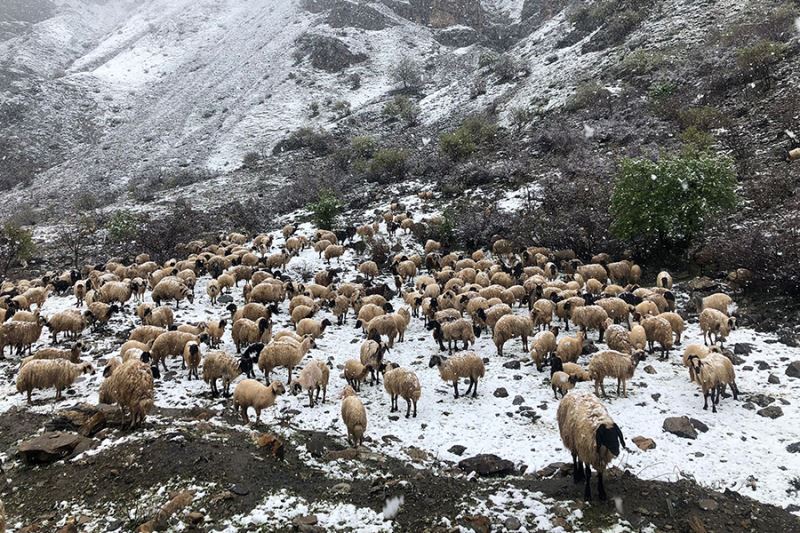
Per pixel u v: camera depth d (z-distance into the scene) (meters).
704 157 18.09
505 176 30.69
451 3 100.94
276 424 9.86
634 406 10.01
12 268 26.86
